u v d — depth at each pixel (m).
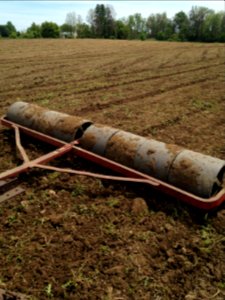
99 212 3.08
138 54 19.48
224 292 2.31
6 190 3.34
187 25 71.38
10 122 4.50
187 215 3.02
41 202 3.21
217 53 20.66
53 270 2.43
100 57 17.14
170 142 4.81
